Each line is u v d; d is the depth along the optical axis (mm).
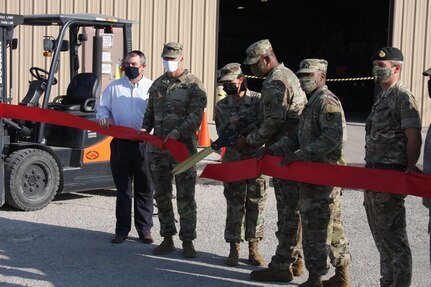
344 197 9680
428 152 4809
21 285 5754
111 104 7137
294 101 5656
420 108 17266
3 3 15227
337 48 28906
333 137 5145
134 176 7078
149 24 15867
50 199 8625
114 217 8281
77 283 5840
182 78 6539
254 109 6281
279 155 5598
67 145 8977
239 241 6355
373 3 27234
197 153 6066
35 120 7539
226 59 31625
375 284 5961
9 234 7367
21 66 15281
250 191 6352
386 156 4961
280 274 5922
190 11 16062
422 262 6695
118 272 6160
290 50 32188
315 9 29438
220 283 5895
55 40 8844
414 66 17234
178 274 6129
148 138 6574
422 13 17203
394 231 5035
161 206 6691
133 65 7047
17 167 8289
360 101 24922
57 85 15109
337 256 5555
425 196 4789
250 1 29781
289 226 5844
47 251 6770
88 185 9078
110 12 15641
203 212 8578
